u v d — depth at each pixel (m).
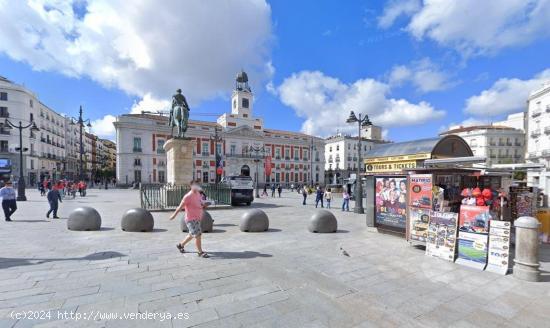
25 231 7.98
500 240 4.93
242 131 57.06
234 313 3.32
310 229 8.41
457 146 9.89
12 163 42.75
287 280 4.39
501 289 4.17
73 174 65.56
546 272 4.88
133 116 48.06
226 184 15.95
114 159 115.06
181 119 15.09
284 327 3.04
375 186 8.13
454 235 5.51
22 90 44.62
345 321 3.21
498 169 7.62
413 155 9.89
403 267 5.12
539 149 36.31
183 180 14.59
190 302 3.58
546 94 35.22
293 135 64.75
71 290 3.86
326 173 77.19
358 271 4.88
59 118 59.03
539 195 9.09
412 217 6.57
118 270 4.71
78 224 8.12
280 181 61.06
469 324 3.20
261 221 8.37
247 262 5.28
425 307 3.58
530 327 3.15
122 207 14.98
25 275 4.41
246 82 62.38
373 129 72.44
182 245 5.80
